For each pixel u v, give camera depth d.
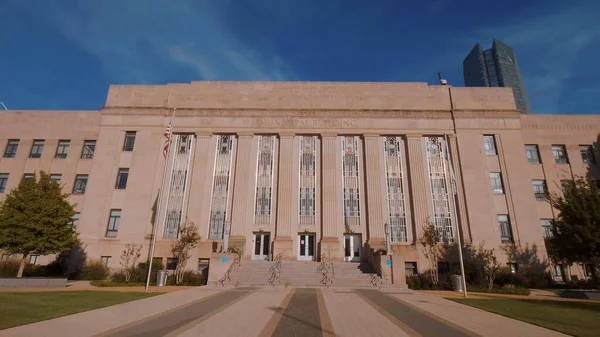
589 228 19.55
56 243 21.45
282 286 20.73
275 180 30.00
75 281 24.12
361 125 30.92
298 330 8.91
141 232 28.31
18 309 11.18
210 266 22.50
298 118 31.23
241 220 28.55
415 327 9.52
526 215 27.89
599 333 8.95
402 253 27.33
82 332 8.45
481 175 29.02
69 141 32.69
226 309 12.15
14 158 32.12
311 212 28.98
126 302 13.74
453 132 30.45
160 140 30.91
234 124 31.25
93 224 28.55
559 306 14.30
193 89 32.41
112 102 32.06
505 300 16.23
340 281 21.75
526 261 26.70
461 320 10.70
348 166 30.23
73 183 31.08
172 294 16.66
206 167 30.16
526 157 30.17
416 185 29.05
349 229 28.41
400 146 30.70
